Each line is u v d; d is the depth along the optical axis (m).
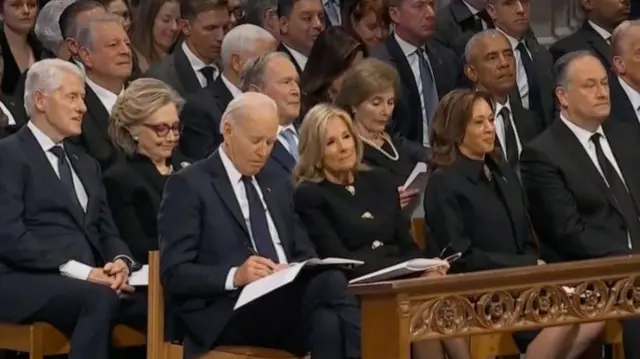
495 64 26.19
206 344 19.48
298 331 19.73
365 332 17.12
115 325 20.75
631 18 32.12
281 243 20.36
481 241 21.62
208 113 24.78
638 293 18.50
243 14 28.69
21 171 20.80
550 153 22.81
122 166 21.81
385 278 17.86
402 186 22.41
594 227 22.66
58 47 25.70
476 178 21.78
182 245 19.64
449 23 29.86
